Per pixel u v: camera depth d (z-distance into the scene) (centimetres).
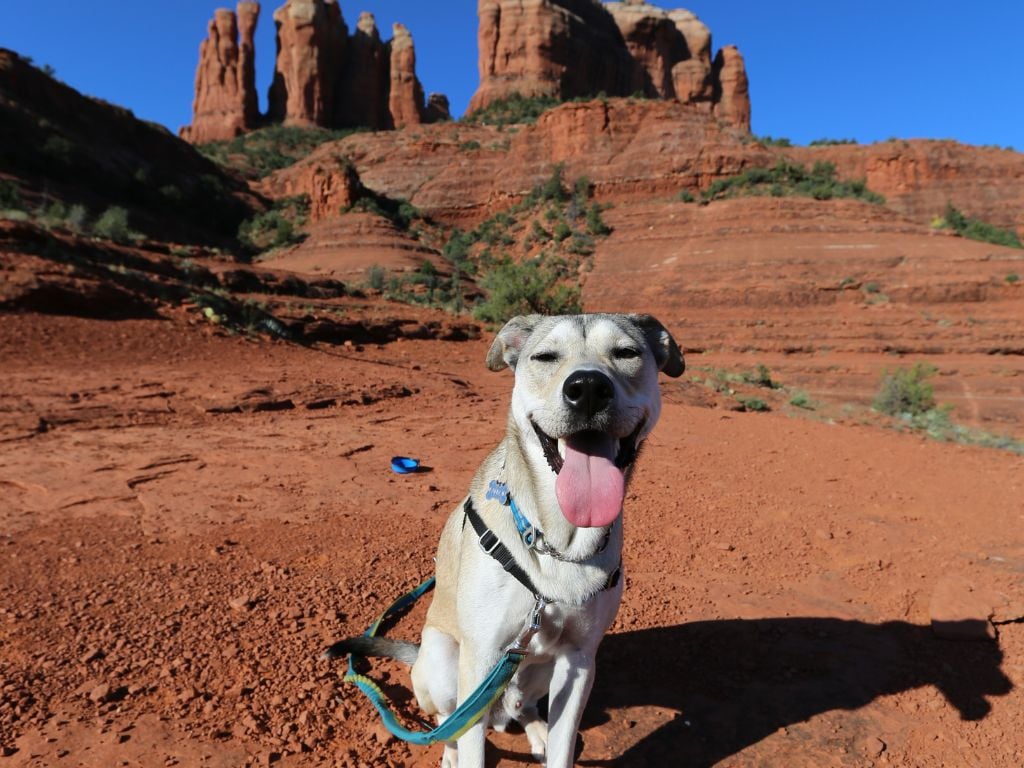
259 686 362
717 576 555
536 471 259
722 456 1065
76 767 290
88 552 555
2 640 399
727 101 19225
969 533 686
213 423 1158
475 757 256
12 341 1669
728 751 328
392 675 385
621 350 268
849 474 966
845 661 414
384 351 2745
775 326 5956
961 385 4856
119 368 1616
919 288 6075
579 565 256
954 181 10938
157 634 416
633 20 18462
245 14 16412
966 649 434
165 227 8425
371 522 668
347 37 17512
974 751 335
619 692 375
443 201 10788
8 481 750
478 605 261
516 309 3725
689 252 7394
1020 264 6150
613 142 10006
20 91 8312
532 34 16400
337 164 9900
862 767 320
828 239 7175
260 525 645
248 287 3516
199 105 16350
